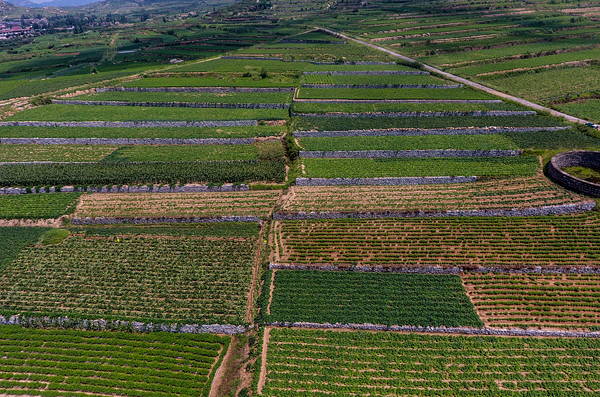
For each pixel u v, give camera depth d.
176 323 46.28
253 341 44.41
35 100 113.88
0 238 61.22
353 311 46.88
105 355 43.31
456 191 68.19
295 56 160.12
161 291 51.22
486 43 162.75
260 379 40.31
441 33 186.62
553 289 49.00
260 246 59.22
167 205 68.62
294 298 49.03
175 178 73.38
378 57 151.25
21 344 44.56
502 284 50.44
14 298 50.78
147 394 39.22
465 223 60.94
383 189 70.19
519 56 142.62
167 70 145.75
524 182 68.81
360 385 39.47
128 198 70.75
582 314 45.75
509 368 40.22
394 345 43.12
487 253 55.16
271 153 82.94
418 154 79.38
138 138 89.75
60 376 41.09
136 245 59.44
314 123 94.56
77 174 74.44
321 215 63.97
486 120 92.69
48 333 46.09
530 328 44.16
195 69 145.62
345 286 50.62
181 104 110.50
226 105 109.69
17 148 88.19
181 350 44.06
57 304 49.75
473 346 42.66
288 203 67.19
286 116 100.94
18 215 66.00
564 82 116.12
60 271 55.00
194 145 88.31
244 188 72.56
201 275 53.62
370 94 111.75
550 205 61.88
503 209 61.84
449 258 54.69
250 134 91.19
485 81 122.06
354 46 173.88
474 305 47.72
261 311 47.31
